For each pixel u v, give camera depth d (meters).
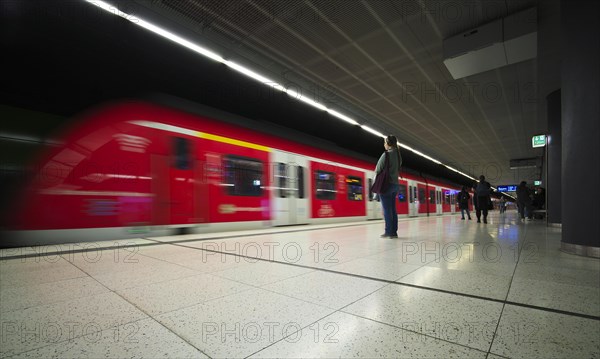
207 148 6.43
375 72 8.07
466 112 11.36
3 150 4.29
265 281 2.38
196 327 1.53
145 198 5.35
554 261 3.00
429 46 6.80
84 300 1.96
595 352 1.19
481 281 2.26
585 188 3.33
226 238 5.40
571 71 3.53
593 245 3.24
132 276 2.60
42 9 5.66
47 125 4.71
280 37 6.52
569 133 3.55
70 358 1.22
